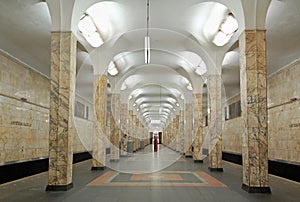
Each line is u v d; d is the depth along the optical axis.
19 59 12.36
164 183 9.91
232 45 12.38
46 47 11.48
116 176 11.71
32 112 13.55
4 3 8.20
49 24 9.52
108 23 11.64
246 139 8.44
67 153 8.34
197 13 10.95
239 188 8.95
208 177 11.49
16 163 11.32
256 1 8.32
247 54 8.52
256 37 8.50
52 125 8.38
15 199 7.34
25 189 8.77
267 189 8.18
